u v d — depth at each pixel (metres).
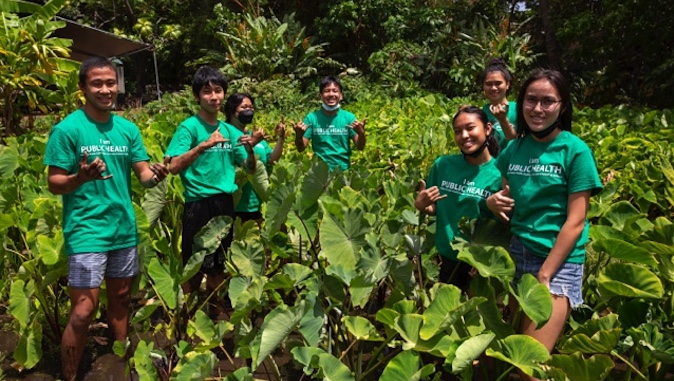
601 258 4.11
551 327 2.93
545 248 2.95
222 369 4.03
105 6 25.08
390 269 3.30
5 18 10.25
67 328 3.57
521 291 2.84
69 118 3.52
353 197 4.14
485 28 19.89
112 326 3.86
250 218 5.31
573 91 16.73
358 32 20.56
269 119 11.42
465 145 3.42
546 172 2.92
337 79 5.72
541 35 21.23
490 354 2.74
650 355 3.08
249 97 5.14
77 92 10.41
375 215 3.96
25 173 5.75
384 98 15.88
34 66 10.10
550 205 2.93
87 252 3.52
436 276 3.90
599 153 6.81
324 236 3.52
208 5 23.59
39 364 4.14
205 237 4.02
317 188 3.94
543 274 2.86
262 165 4.92
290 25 19.05
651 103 13.95
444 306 2.93
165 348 4.30
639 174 5.93
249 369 3.26
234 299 3.50
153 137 7.13
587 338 2.89
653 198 4.88
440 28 19.62
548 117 2.91
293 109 15.09
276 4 23.06
